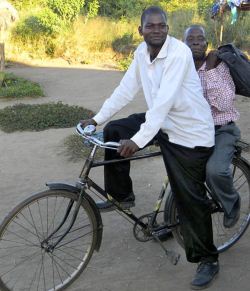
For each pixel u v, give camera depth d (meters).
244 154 5.29
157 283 3.26
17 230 3.92
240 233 3.67
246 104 7.71
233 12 9.89
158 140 3.00
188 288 3.20
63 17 15.05
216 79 3.29
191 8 16.17
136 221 3.30
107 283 3.28
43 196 2.95
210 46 13.02
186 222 3.07
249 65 3.31
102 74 11.62
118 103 3.21
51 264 3.49
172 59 2.71
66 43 14.19
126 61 12.48
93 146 3.06
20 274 3.39
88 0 16.42
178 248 3.66
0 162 5.71
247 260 3.49
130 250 3.66
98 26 14.95
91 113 7.61
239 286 3.20
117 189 3.18
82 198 3.05
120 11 18.45
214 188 3.05
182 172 2.97
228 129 3.26
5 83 10.15
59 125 7.02
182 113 2.88
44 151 5.97
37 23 14.08
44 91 9.91
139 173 5.10
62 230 3.19
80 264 3.28
